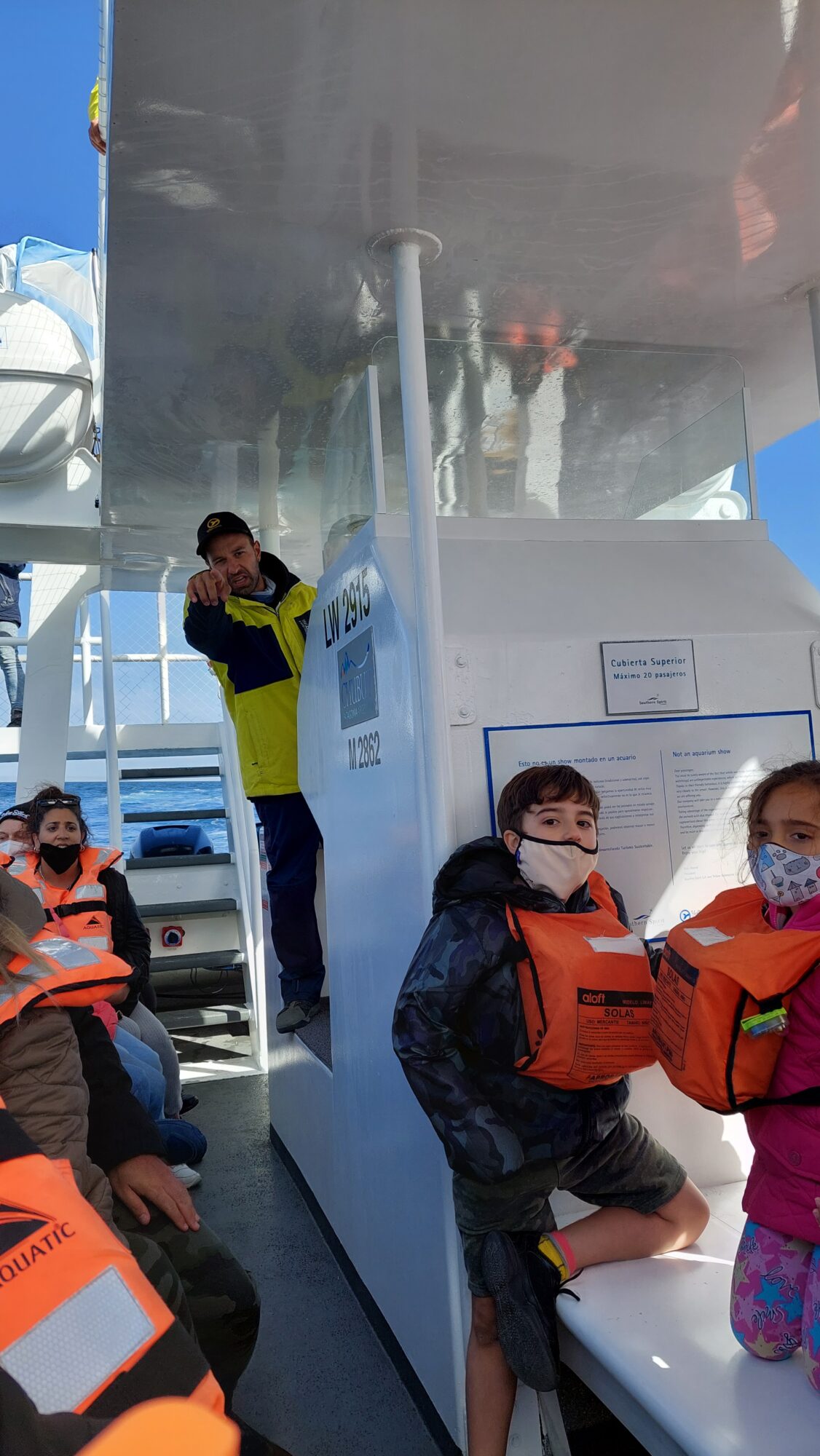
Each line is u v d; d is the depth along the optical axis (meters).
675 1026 1.70
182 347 2.77
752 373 3.14
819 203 2.18
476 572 2.41
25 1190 0.92
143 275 2.38
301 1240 3.25
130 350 2.77
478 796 2.23
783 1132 1.63
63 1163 1.04
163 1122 3.64
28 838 3.73
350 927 2.78
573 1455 2.14
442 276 2.46
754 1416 1.56
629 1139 2.05
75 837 3.68
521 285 2.52
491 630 2.29
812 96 1.80
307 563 5.08
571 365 2.93
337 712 2.86
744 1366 1.69
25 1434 0.79
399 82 1.70
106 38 1.87
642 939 2.15
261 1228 3.35
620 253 2.36
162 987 5.74
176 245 2.24
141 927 4.06
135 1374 0.85
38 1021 1.46
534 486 3.00
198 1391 0.88
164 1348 0.88
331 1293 2.91
